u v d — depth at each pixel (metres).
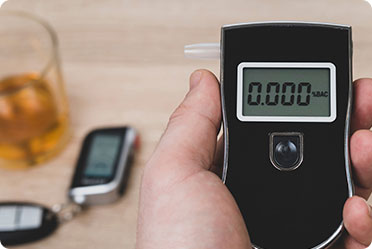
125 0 0.44
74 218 0.39
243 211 0.30
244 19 0.43
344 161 0.31
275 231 0.30
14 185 0.40
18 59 0.42
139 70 0.42
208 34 0.43
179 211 0.29
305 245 0.30
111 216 0.39
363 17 0.43
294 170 0.30
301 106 0.31
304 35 0.31
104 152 0.39
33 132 0.39
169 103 0.41
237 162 0.31
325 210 0.30
